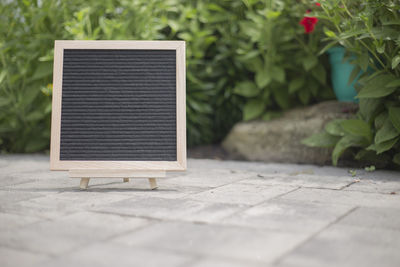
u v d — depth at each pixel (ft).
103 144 6.97
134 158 6.96
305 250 3.92
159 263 3.58
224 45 14.29
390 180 8.13
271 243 4.12
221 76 14.34
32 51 12.69
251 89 12.89
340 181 7.99
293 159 11.40
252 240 4.21
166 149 7.00
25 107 13.25
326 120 11.21
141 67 7.12
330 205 5.81
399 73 9.23
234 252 3.86
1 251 3.90
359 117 9.75
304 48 12.30
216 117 14.35
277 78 12.29
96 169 6.89
